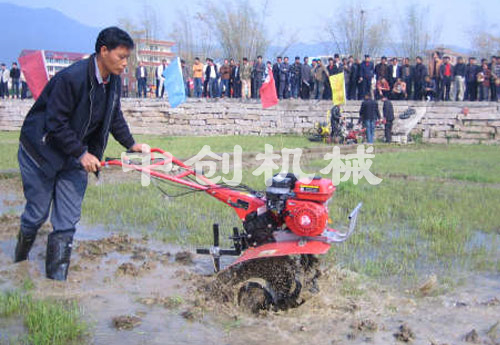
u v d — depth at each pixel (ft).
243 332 14.52
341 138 69.41
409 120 72.43
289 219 16.61
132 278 18.84
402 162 51.37
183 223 26.68
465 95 74.49
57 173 18.39
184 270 19.77
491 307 16.40
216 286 17.39
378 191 35.04
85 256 21.09
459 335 14.43
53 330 13.93
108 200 31.60
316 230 16.35
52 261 18.43
